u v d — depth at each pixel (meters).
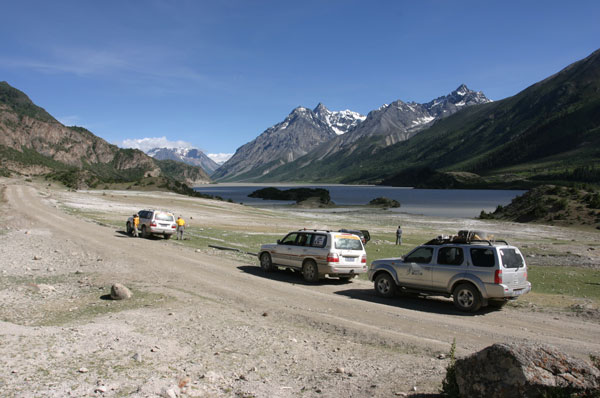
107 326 8.13
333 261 14.30
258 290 12.73
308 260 14.91
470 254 10.91
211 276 14.64
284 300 11.54
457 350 7.39
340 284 14.83
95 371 5.71
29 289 11.55
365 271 15.02
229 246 24.53
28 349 6.37
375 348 7.66
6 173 152.38
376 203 109.69
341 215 74.38
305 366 6.59
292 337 8.21
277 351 7.32
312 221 57.09
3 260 16.06
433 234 43.72
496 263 10.41
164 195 88.88
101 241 22.84
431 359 6.98
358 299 12.13
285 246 15.83
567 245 37.16
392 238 38.44
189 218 49.75
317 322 9.32
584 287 16.11
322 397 5.28
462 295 10.89
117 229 30.62
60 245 20.69
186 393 5.13
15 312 9.27
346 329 8.74
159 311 9.76
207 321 9.11
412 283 11.90
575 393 4.09
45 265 15.60
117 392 5.02
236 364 6.55
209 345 7.48
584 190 69.94
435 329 8.93
